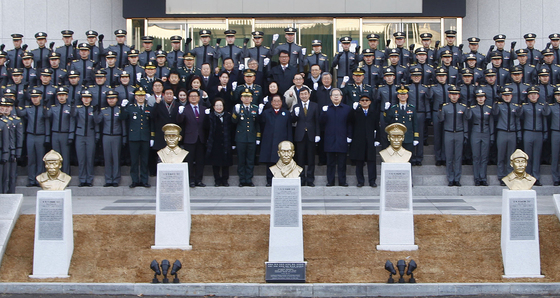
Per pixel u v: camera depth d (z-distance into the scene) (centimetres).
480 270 855
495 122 1319
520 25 1839
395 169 902
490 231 934
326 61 1452
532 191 852
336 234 935
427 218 977
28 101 1409
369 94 1332
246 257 884
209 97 1358
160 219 909
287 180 864
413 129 1286
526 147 1311
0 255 888
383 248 898
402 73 1438
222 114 1286
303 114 1269
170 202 910
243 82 1364
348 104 1333
